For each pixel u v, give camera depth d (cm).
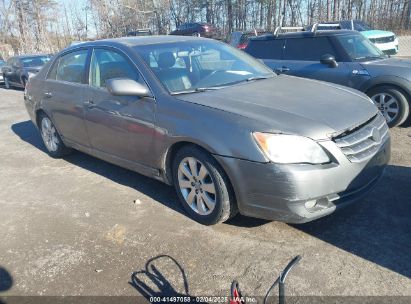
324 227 333
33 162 575
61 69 521
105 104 424
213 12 3675
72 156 586
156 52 414
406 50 2119
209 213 342
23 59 1569
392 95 600
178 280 283
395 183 404
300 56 696
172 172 374
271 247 312
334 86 400
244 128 302
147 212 385
